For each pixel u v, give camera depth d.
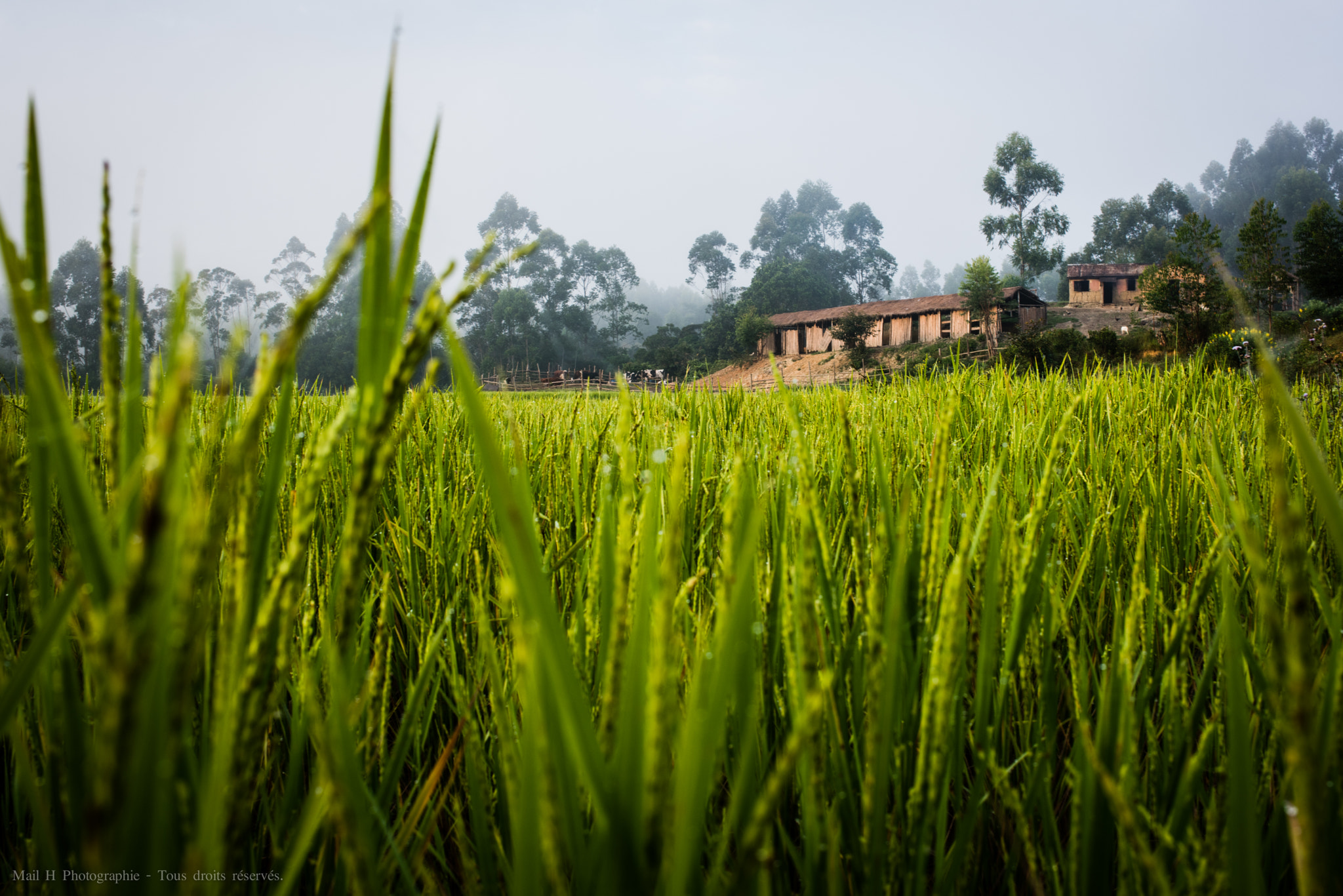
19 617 1.30
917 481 1.72
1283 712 0.53
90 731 0.75
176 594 0.43
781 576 0.96
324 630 1.00
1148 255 94.06
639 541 0.73
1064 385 3.70
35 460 0.61
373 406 0.54
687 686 0.89
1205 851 0.77
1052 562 1.29
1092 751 0.70
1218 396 4.29
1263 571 0.50
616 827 0.51
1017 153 77.69
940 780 0.88
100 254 0.55
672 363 69.00
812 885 0.75
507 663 1.14
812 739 0.72
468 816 1.21
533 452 2.31
